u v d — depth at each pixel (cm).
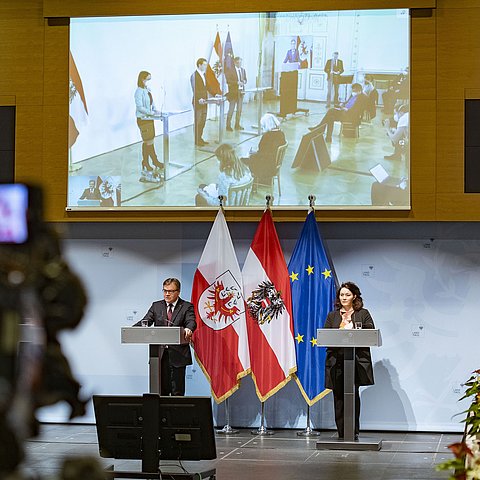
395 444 1160
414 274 1295
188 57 1334
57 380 140
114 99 1343
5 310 141
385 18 1305
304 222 1302
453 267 1291
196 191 1327
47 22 1365
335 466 977
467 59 1298
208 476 730
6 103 1368
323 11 1314
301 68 1314
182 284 1338
